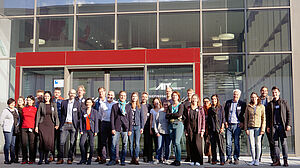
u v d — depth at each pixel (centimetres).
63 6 1212
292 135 1076
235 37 1141
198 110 861
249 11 1145
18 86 1100
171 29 1167
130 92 1122
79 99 923
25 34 1216
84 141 880
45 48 1202
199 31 1155
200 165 841
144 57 1066
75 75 1148
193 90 1030
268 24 1134
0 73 1209
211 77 1132
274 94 846
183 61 1045
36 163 902
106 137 891
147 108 933
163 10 1174
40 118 892
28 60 1109
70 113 900
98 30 1190
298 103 1083
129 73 1131
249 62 1126
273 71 1114
